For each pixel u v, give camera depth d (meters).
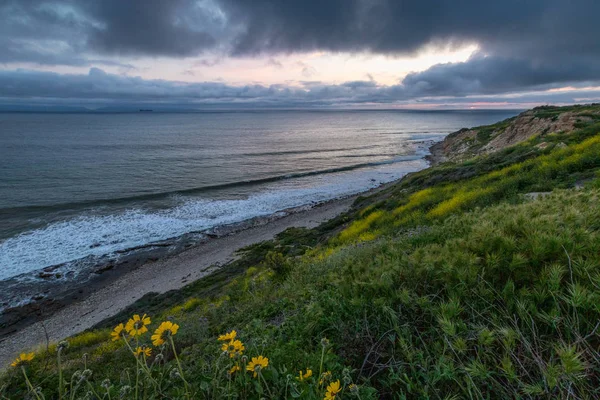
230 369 2.05
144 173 55.00
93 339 10.71
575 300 1.74
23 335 16.06
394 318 2.15
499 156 22.33
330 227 23.42
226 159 72.12
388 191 29.42
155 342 1.96
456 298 2.15
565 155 13.62
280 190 44.75
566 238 2.29
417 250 3.11
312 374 2.07
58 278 21.06
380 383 2.03
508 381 1.60
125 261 23.41
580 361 1.56
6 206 34.88
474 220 4.13
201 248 25.61
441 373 1.75
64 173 53.69
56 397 2.97
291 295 4.35
